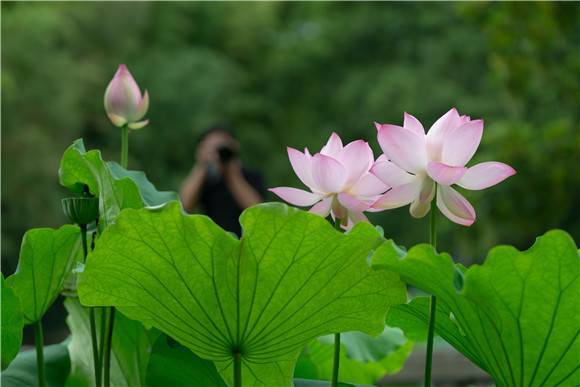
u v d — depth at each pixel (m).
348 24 48.84
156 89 43.91
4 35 34.72
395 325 3.31
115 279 3.06
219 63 46.94
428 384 3.05
